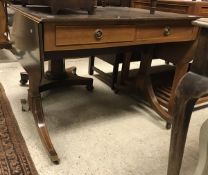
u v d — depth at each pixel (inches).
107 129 60.9
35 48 43.0
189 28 55.5
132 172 47.3
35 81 49.9
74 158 49.9
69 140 55.4
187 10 66.9
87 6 45.9
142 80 70.1
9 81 82.9
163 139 58.3
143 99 78.8
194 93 28.8
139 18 47.3
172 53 62.2
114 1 75.0
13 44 61.3
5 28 90.1
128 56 79.2
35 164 47.4
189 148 55.5
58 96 77.2
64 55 53.4
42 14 42.3
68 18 39.9
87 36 43.3
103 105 73.4
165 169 48.8
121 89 79.6
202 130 33.3
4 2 86.8
